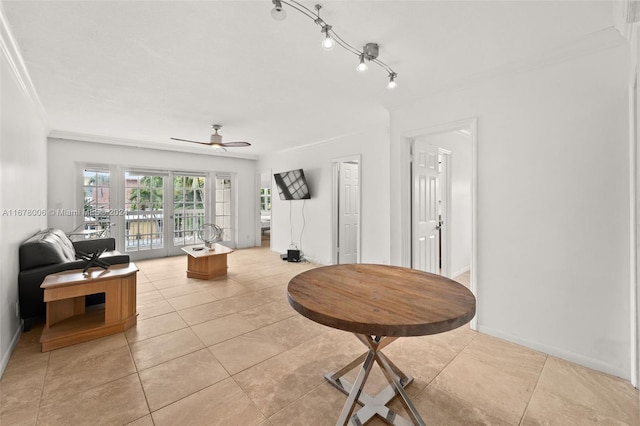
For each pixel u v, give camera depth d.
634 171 1.73
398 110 3.12
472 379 1.84
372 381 1.84
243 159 6.80
